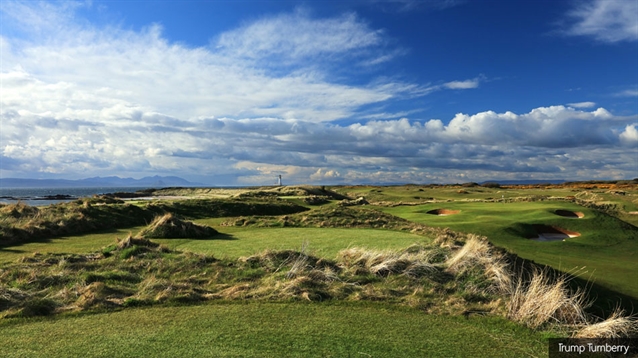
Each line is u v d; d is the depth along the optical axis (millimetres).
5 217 18344
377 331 6559
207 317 7047
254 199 38969
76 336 6109
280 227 20234
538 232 27125
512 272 11742
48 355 5422
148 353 5504
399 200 62688
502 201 50688
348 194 75812
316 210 24281
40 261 10688
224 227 20047
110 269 10047
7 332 6258
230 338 6102
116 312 7266
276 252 11188
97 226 20109
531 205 36812
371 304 7965
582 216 30562
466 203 44312
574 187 108125
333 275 9789
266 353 5562
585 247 22641
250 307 7637
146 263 10477
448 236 16094
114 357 5363
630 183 114625
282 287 8797
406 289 9219
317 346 5867
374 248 12961
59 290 8508
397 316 7344
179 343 5871
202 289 8758
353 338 6227
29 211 19953
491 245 15945
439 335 6496
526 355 5879
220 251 12508
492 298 8953
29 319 6832
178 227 15906
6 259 11398
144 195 86312
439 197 67812
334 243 14320
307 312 7414
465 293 9039
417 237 15789
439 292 9102
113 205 24312
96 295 7883
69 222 18688
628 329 6969
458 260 10922
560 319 7434
